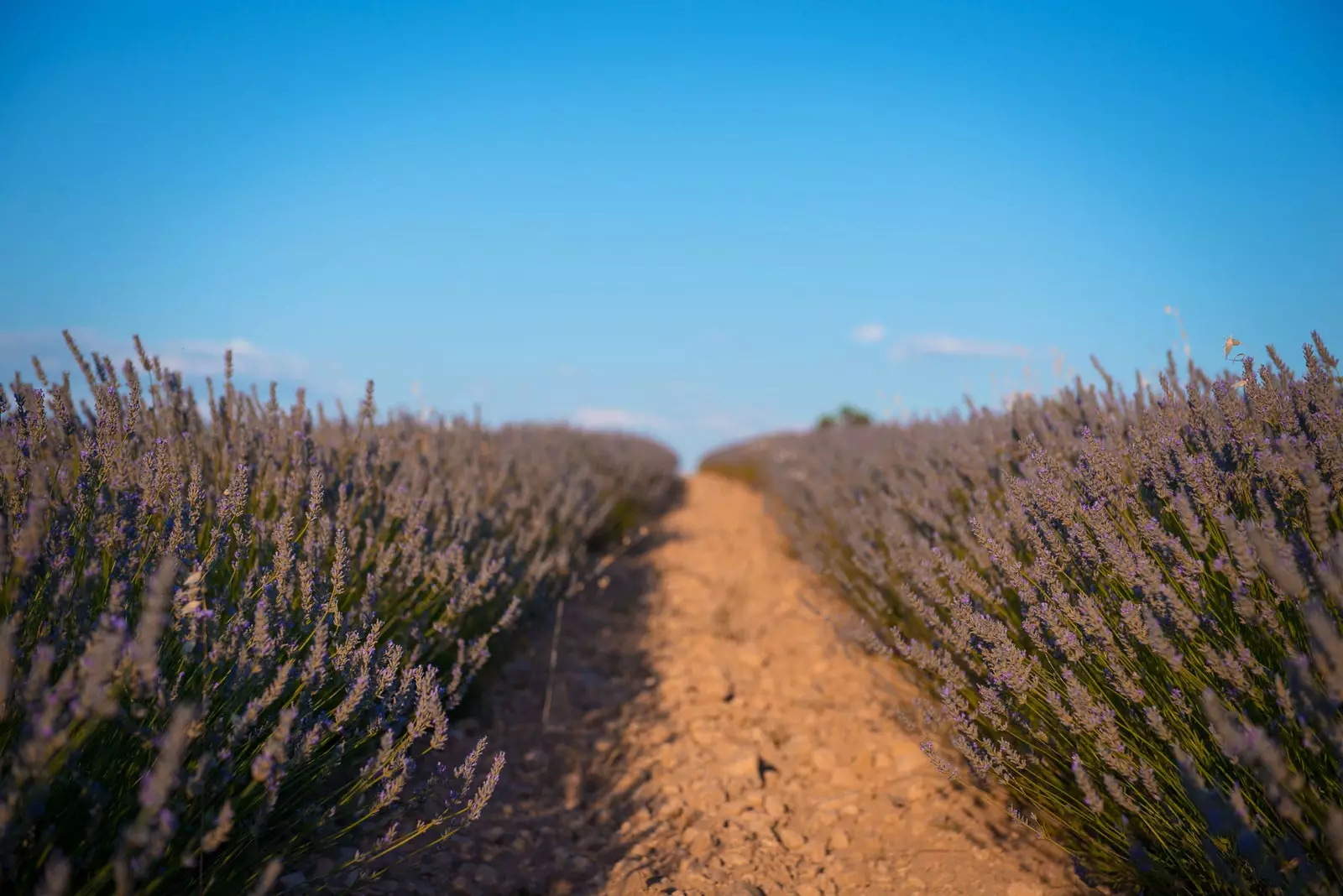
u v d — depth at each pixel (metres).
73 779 1.47
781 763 3.23
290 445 2.88
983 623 2.04
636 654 4.48
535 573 3.88
